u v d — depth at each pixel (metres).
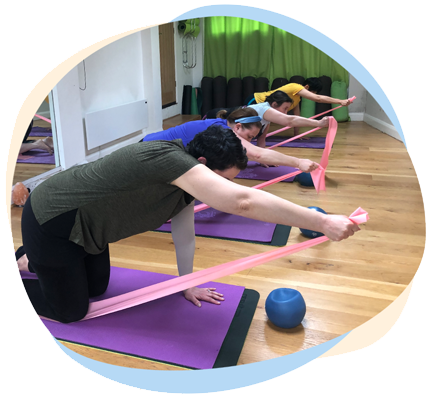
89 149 4.27
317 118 6.83
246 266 1.64
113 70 4.70
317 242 1.67
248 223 2.81
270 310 1.75
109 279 2.10
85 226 1.58
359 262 2.29
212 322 1.80
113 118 4.57
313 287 2.06
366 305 1.91
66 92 3.76
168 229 2.76
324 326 1.78
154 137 2.59
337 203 3.17
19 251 2.07
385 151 4.83
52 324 1.82
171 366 1.57
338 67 6.88
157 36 5.48
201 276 1.66
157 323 1.81
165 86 7.06
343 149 4.96
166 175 1.40
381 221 2.85
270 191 3.46
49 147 3.88
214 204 1.36
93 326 1.80
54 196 1.55
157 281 2.12
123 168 1.45
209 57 7.49
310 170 2.85
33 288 1.84
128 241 2.59
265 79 7.09
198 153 1.50
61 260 1.63
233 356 1.60
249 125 2.65
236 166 1.50
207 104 7.45
